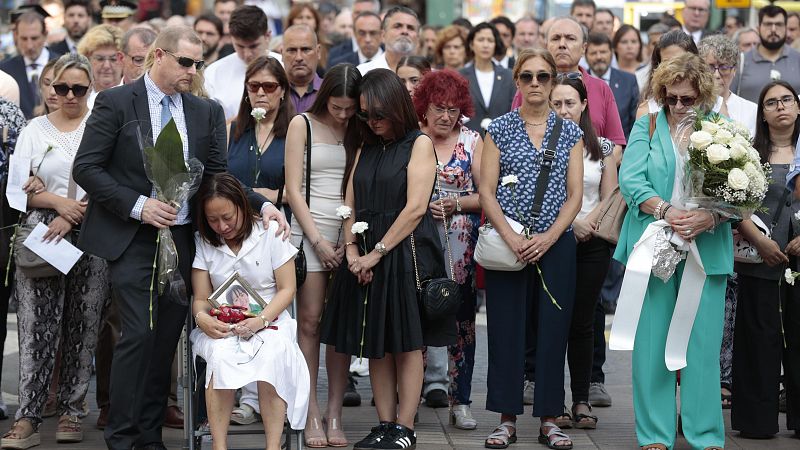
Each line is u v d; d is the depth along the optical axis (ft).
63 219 54.95
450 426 58.75
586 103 59.31
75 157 50.98
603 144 59.67
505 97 88.94
